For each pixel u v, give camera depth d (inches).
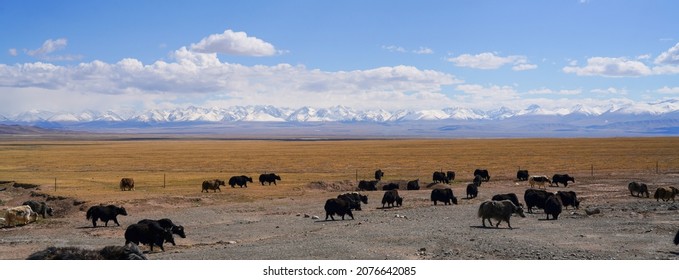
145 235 1247.5
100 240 1443.2
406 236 1288.1
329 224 1667.1
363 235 1317.7
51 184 2989.7
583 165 4133.9
